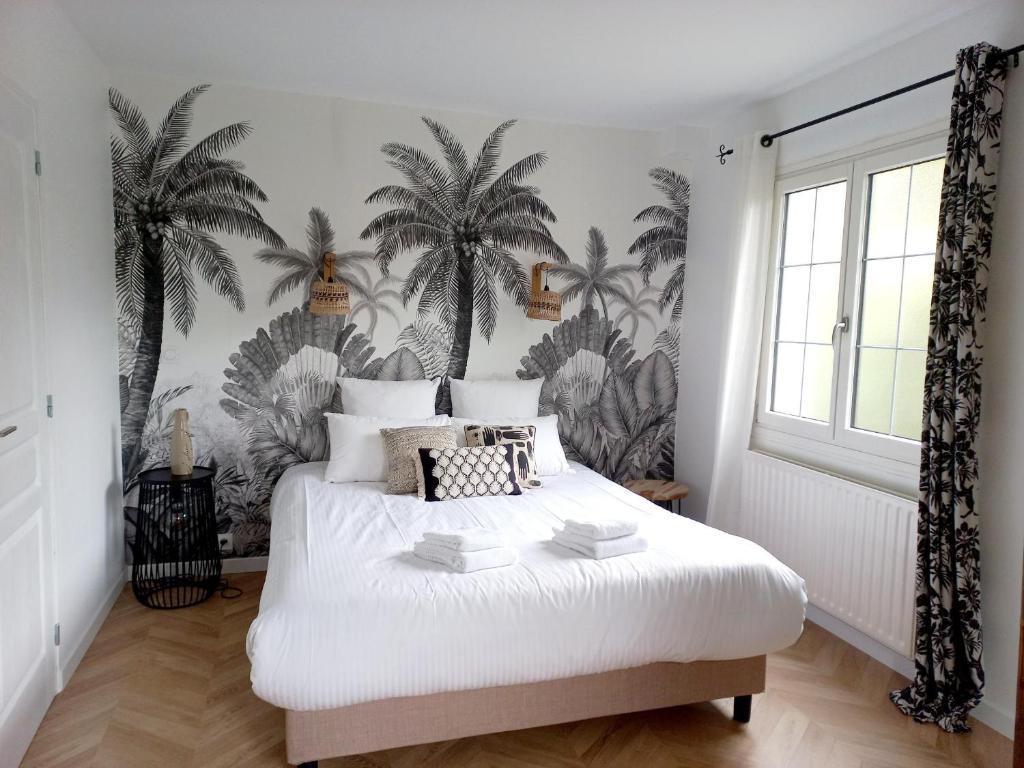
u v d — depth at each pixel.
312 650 2.04
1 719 2.09
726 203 4.16
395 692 2.11
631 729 2.57
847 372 3.29
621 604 2.32
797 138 3.61
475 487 3.42
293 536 2.73
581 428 4.51
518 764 2.35
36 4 2.51
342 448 3.66
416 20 2.86
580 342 4.46
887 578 2.93
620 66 3.34
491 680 2.19
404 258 4.09
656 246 4.54
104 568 3.38
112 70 3.55
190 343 3.81
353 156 3.96
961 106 2.53
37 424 2.46
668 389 4.66
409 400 3.96
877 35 2.92
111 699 2.64
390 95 3.86
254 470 3.96
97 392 3.28
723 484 3.94
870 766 2.36
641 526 2.91
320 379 4.02
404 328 4.14
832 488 3.22
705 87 3.62
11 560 2.20
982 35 2.63
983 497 2.62
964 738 2.52
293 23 2.93
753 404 3.82
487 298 4.26
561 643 2.25
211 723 2.50
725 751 2.44
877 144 3.10
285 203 3.88
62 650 2.71
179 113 3.69
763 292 3.75
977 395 2.53
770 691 2.83
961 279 2.52
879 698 2.79
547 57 3.25
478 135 4.16
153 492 3.61
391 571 2.36
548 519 3.04
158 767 2.25
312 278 3.96
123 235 3.66
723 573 2.47
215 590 3.71
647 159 4.47
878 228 3.17
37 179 2.48
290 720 2.10
